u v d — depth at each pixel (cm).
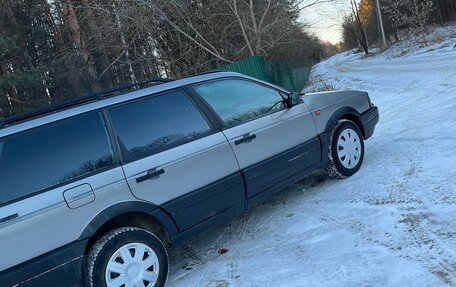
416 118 835
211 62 1800
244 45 1762
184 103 438
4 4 1866
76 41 1784
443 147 593
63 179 353
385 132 785
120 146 386
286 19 1670
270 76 1677
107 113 391
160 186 393
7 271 318
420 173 520
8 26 1847
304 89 2859
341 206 488
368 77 2233
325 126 549
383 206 459
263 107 496
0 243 316
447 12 4162
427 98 1041
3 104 1783
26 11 2000
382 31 5016
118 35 1728
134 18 1581
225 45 1773
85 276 351
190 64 1798
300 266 383
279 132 493
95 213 357
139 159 389
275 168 481
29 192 337
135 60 1727
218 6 1731
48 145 357
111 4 1627
